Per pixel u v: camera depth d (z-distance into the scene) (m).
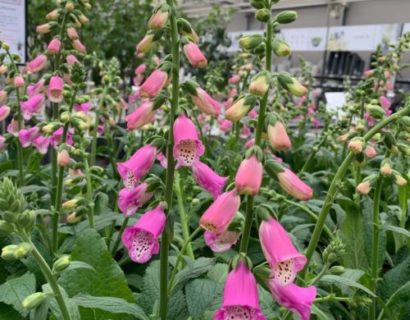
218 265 2.06
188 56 1.55
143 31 6.82
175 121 1.54
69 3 2.94
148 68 3.66
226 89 5.39
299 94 1.33
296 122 6.02
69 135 2.75
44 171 3.83
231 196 1.28
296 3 9.12
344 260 2.49
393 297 2.20
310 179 3.77
